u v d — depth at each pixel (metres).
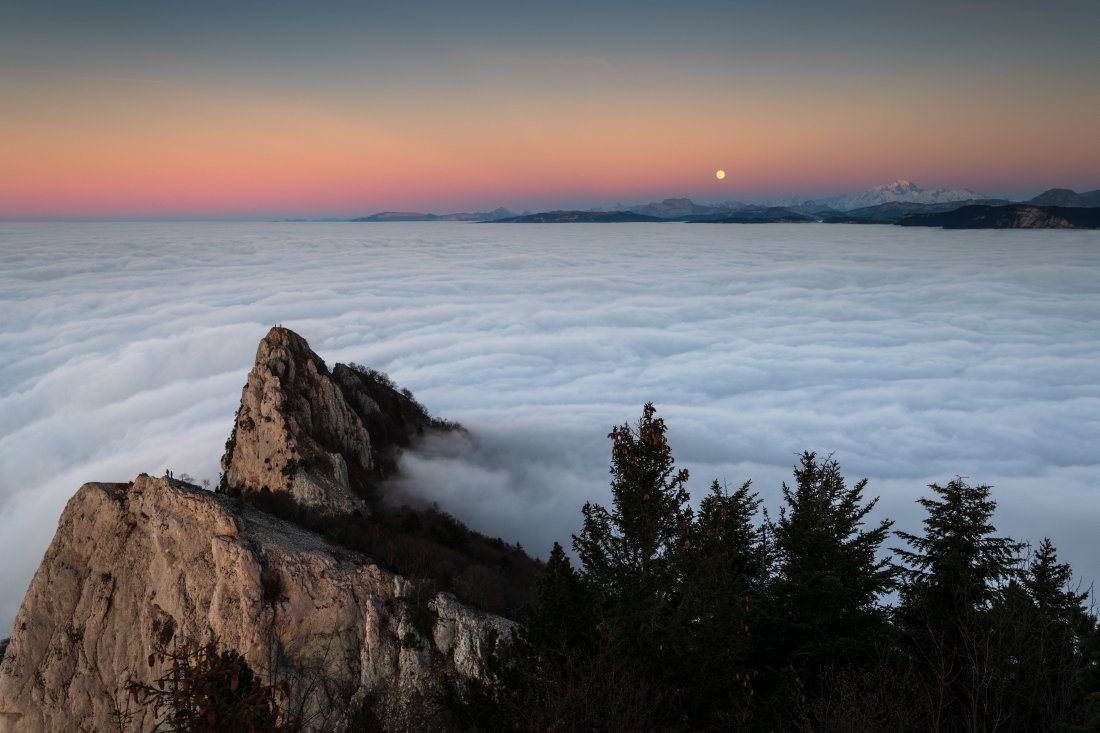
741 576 28.92
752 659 24.75
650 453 25.50
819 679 22.59
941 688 20.00
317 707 34.97
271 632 36.31
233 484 57.94
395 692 33.44
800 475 30.58
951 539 26.84
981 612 25.53
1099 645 18.25
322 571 39.91
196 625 37.25
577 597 23.64
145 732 35.00
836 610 24.33
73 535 42.81
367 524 53.34
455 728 25.00
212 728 12.09
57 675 39.06
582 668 20.31
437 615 39.47
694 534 24.50
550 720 18.19
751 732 20.84
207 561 39.22
